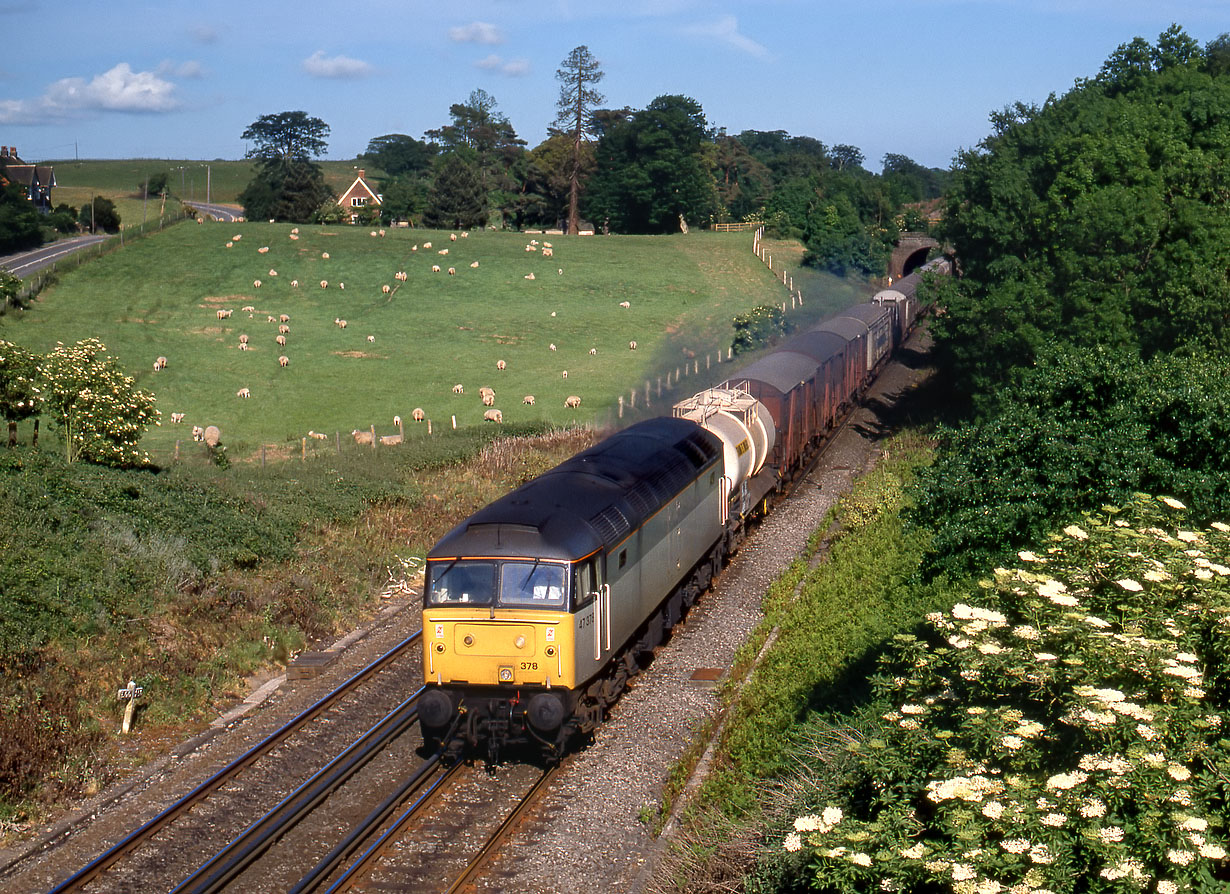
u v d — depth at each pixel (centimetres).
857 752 945
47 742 1425
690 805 1290
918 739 883
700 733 1509
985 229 3522
